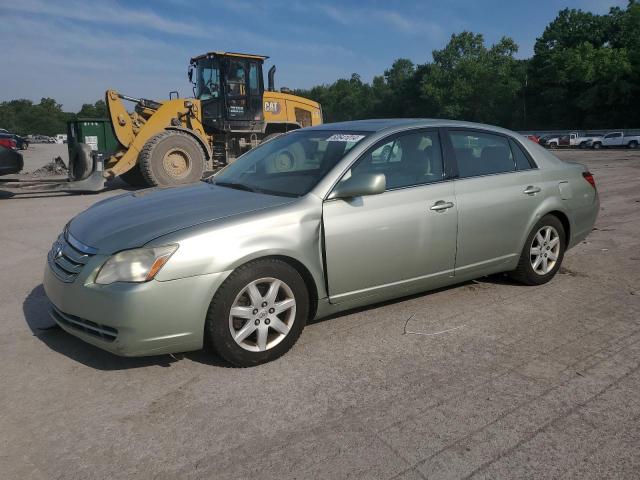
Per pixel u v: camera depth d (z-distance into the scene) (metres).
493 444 2.74
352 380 3.38
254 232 3.45
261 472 2.53
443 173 4.41
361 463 2.59
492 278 5.43
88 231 3.58
